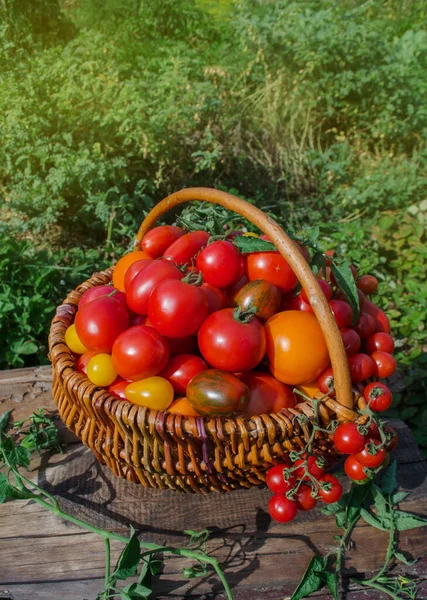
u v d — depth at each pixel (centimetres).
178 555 128
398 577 127
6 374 179
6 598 123
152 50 526
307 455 112
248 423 109
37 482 142
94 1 550
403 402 252
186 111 361
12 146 315
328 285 130
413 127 441
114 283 153
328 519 135
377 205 374
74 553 129
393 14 569
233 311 119
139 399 114
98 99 341
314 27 422
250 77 439
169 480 123
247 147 396
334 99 430
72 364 127
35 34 473
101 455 129
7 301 233
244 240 133
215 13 602
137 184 332
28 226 304
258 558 128
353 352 127
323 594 124
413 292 321
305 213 373
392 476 141
